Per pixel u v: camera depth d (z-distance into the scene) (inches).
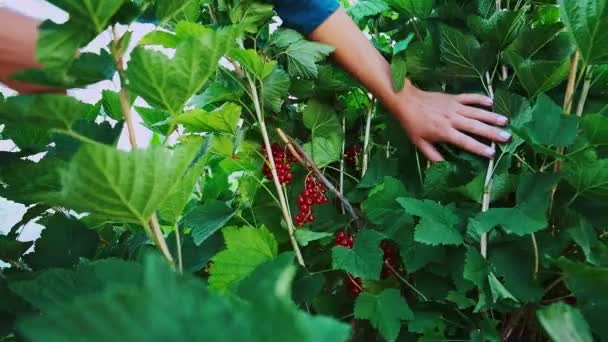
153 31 23.6
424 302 30.7
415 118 34.1
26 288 17.1
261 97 31.9
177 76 19.2
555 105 27.3
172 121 20.8
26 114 18.0
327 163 37.4
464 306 28.1
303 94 35.9
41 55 17.7
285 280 9.0
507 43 32.7
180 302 8.0
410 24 38.5
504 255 29.0
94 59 19.3
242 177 36.9
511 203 32.5
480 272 27.0
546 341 30.8
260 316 7.6
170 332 7.7
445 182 32.5
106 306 7.3
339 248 29.8
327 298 32.8
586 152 26.9
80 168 15.4
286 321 7.4
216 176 41.5
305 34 34.5
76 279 17.6
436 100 34.2
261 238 28.6
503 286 27.6
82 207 17.8
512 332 31.4
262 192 36.8
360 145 40.9
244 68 31.1
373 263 29.0
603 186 27.4
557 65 29.4
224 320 7.9
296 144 36.1
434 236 27.1
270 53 33.5
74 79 19.3
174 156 16.9
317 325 9.0
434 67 35.5
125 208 17.9
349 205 35.4
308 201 35.4
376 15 40.8
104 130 21.2
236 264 27.9
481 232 27.1
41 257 26.6
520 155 33.6
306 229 33.0
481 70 33.8
